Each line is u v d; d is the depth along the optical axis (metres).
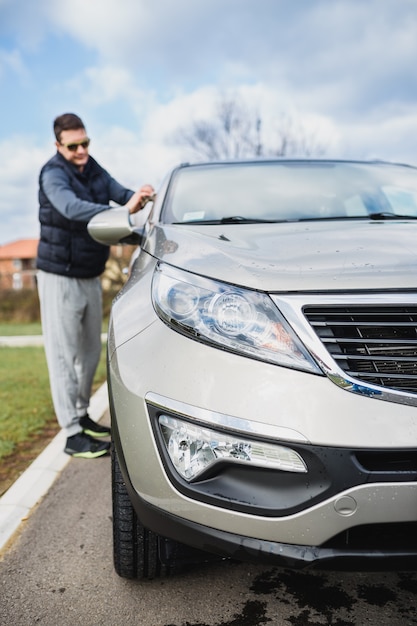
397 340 1.56
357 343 1.56
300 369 1.55
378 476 1.46
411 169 3.30
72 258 3.37
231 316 1.64
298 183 2.92
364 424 1.47
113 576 2.15
